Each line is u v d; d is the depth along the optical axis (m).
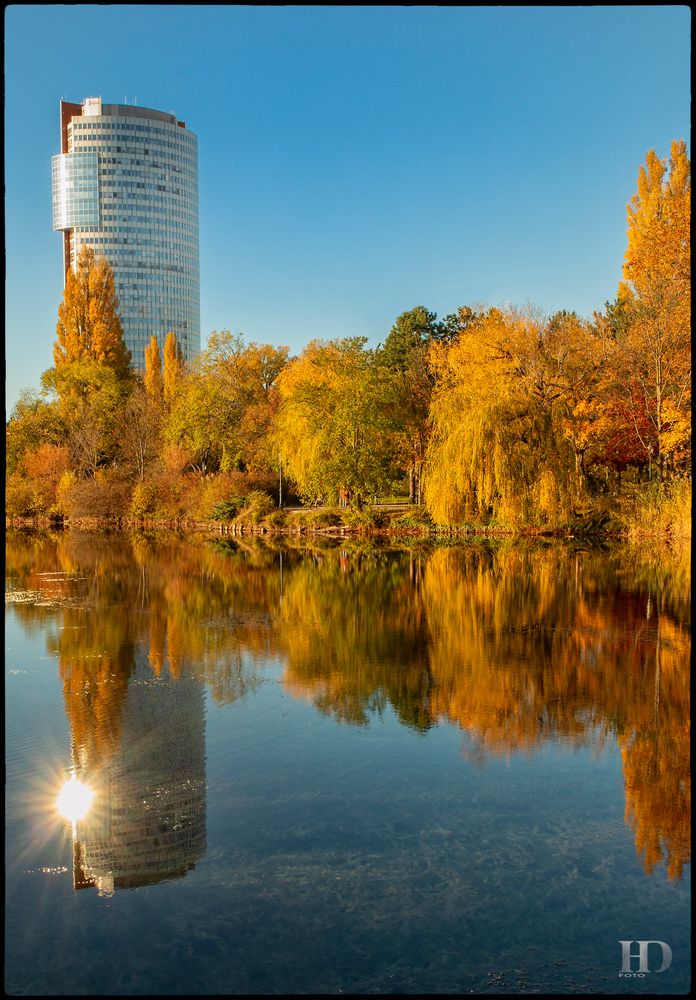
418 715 11.49
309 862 7.27
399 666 14.19
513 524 35.97
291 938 6.12
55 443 60.72
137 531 49.53
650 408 38.50
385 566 28.69
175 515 51.69
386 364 45.91
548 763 9.62
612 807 8.40
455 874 7.04
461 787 8.92
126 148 168.12
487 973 5.70
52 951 5.99
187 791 8.84
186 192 176.00
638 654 14.95
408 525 42.50
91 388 66.12
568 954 5.90
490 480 33.94
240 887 6.87
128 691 12.75
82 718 11.40
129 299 170.00
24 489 56.66
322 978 5.66
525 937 6.11
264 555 33.62
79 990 5.54
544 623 17.89
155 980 5.67
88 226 167.75
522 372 38.16
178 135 173.75
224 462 54.47
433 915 6.42
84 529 51.78
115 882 6.97
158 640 16.52
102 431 61.22
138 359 170.62
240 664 14.45
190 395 54.22
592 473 42.09
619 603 20.36
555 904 6.55
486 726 10.98
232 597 22.19
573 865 7.18
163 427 57.41
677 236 35.59
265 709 11.78
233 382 56.31
